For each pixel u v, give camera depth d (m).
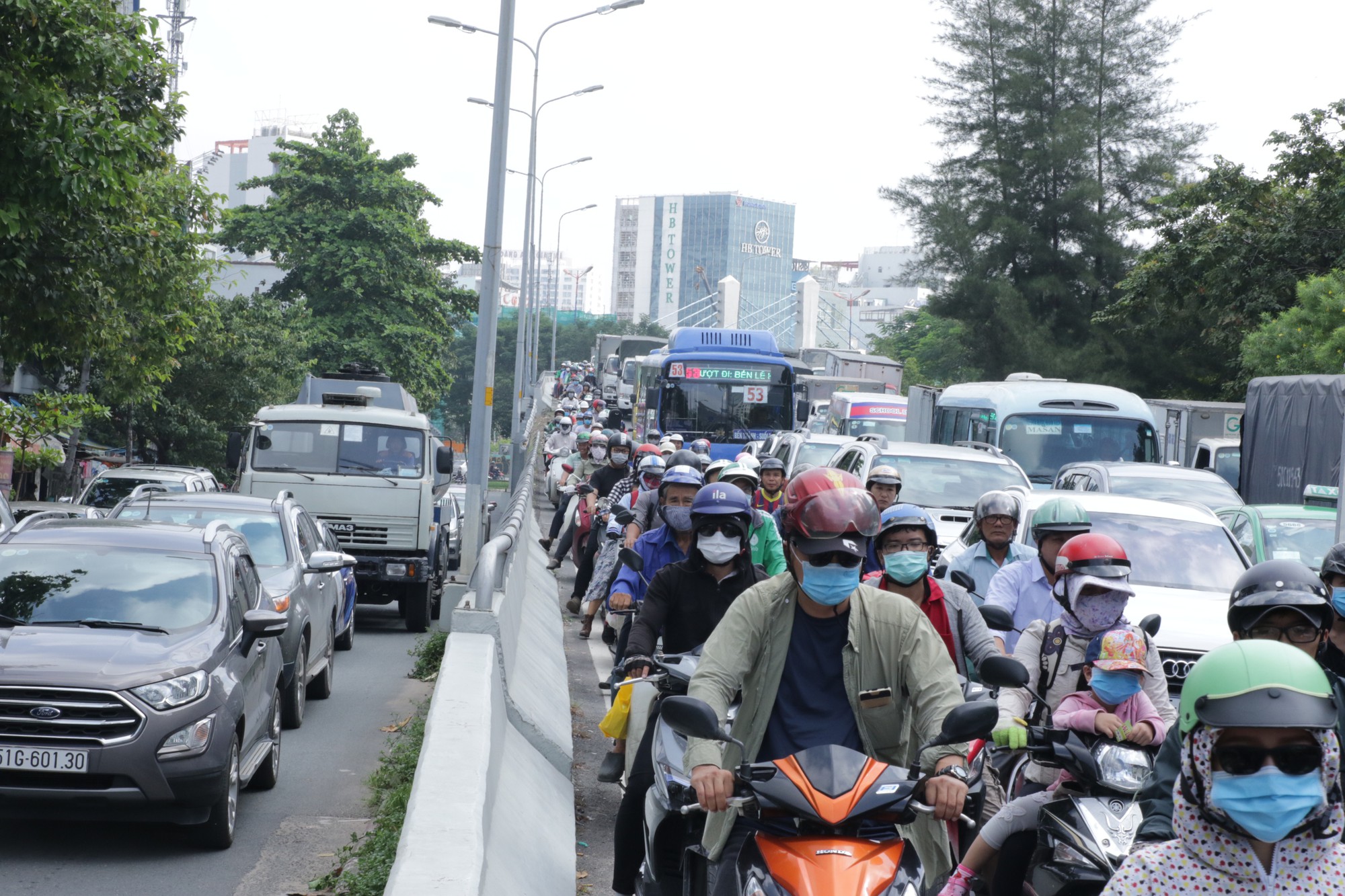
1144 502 10.94
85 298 17.34
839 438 19.31
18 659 7.31
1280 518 13.38
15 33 14.34
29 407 20.09
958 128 53.12
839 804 3.80
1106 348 49.59
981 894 6.31
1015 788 5.87
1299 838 2.64
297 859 7.36
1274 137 32.91
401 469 18.47
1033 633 5.74
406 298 57.09
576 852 7.59
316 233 56.84
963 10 52.53
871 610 4.29
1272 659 2.61
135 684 7.26
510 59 19.41
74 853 7.36
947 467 14.51
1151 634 6.12
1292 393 19.31
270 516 12.48
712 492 6.15
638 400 43.66
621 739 7.33
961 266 52.81
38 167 14.60
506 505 25.67
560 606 17.55
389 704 12.40
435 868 4.53
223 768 7.40
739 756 4.29
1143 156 50.72
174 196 24.53
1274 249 31.84
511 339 129.62
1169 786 3.29
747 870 3.88
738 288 196.00
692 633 6.25
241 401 41.78
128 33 15.82
